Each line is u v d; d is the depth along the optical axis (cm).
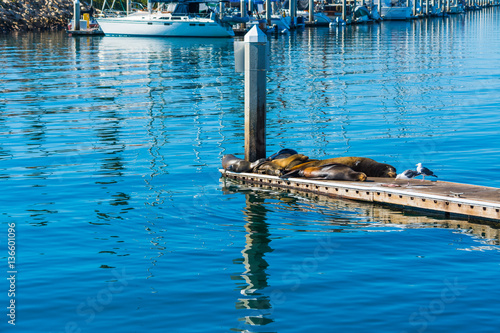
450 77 4047
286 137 2330
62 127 2542
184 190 1705
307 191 1706
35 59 5359
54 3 9269
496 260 1230
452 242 1330
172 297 1077
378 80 3928
